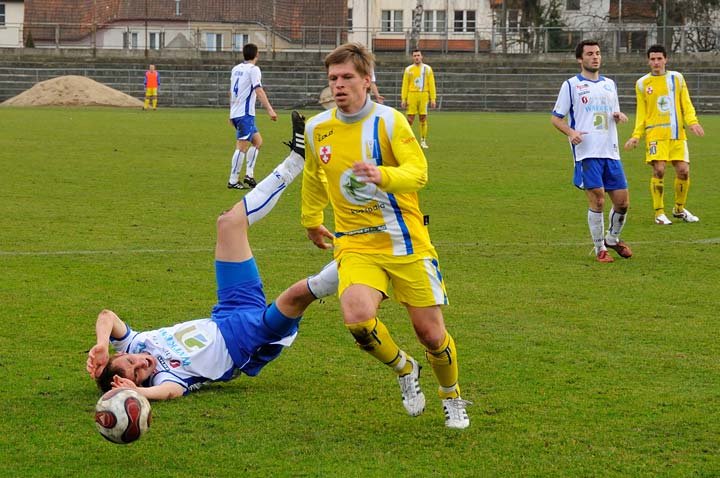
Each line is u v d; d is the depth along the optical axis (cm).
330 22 9888
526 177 2950
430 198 2473
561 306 1324
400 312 1289
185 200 2366
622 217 1666
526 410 900
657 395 943
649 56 2102
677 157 2117
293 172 984
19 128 4625
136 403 780
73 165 3084
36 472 749
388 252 827
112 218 2067
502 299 1365
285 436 833
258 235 1898
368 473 751
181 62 8225
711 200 2500
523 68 8106
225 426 856
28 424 854
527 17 9850
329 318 1253
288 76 7900
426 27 10662
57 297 1341
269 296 1370
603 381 988
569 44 8831
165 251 1700
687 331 1190
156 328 1175
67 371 1009
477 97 7819
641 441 821
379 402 928
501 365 1043
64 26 9181
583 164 1655
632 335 1170
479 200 2450
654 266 1620
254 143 2648
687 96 2097
